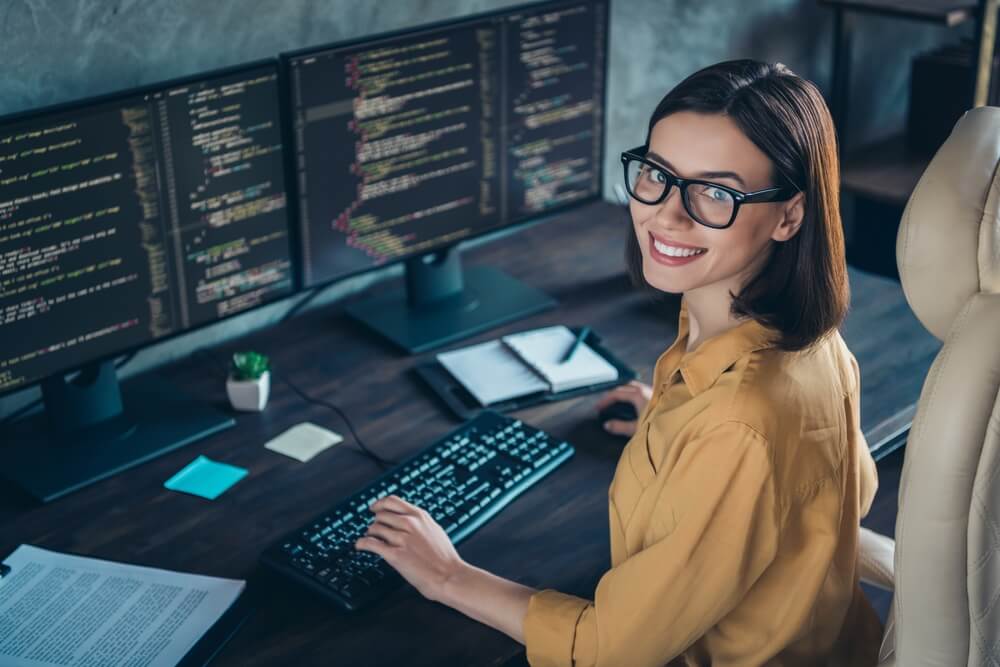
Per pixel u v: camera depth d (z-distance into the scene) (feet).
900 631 3.50
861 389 5.81
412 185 6.20
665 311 6.57
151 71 5.82
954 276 3.33
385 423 5.64
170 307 5.53
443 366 6.05
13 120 4.67
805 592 3.79
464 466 5.17
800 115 3.60
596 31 6.63
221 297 5.72
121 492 5.13
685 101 3.62
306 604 4.43
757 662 3.93
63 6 5.38
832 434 3.81
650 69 8.36
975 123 3.40
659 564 3.72
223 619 4.33
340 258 6.08
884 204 9.77
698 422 3.74
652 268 3.87
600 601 3.87
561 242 7.55
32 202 4.86
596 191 7.11
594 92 6.79
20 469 5.22
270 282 5.89
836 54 9.02
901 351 6.16
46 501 5.05
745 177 3.59
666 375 4.40
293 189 5.75
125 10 5.60
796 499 3.69
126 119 5.04
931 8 8.27
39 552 4.72
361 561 4.55
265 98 5.48
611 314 6.63
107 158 5.03
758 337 3.81
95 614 4.34
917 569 3.34
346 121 5.78
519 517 4.96
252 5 6.07
